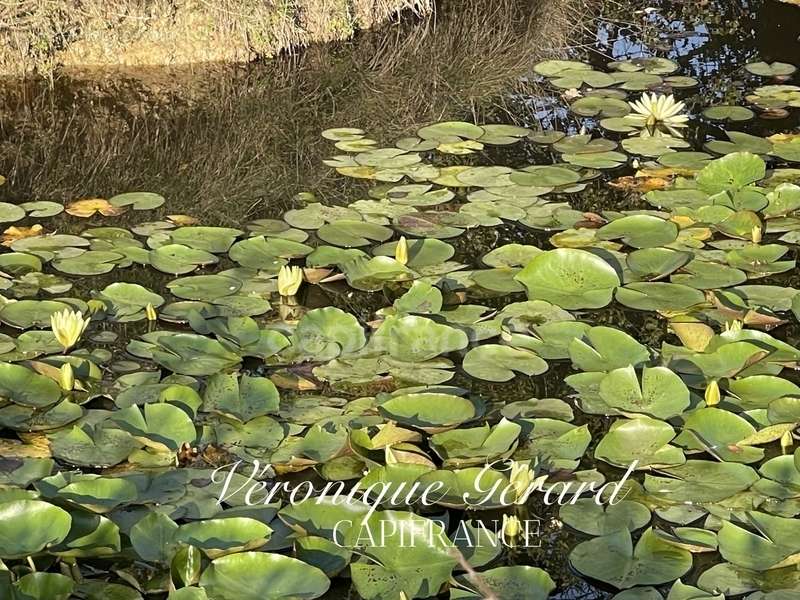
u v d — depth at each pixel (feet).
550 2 22.65
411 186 14.57
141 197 14.12
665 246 12.74
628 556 7.97
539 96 18.11
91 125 16.43
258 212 13.89
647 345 10.86
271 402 9.64
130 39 18.49
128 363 10.39
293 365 10.37
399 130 16.71
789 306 11.50
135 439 9.07
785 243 13.03
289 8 19.62
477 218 13.56
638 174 14.97
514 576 7.76
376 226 13.30
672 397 9.67
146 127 16.46
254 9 19.06
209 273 12.23
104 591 7.61
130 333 10.92
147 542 7.88
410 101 17.85
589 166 15.23
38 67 17.95
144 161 15.39
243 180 14.88
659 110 16.80
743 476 8.82
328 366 10.34
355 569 7.68
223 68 18.70
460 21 21.47
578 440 9.25
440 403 9.55
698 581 7.77
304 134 16.49
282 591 7.46
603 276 11.76
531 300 11.51
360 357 10.48
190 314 10.93
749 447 9.18
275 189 14.60
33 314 11.04
